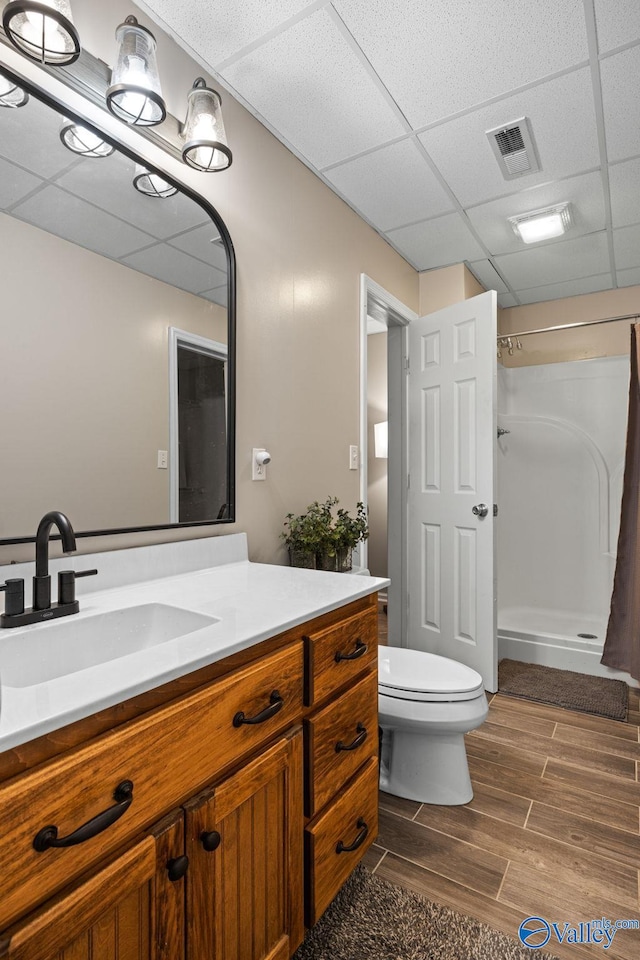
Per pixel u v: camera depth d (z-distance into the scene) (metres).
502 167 2.16
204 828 0.80
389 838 1.53
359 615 1.28
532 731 2.19
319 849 1.07
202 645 0.84
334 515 2.25
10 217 1.09
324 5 1.40
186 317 1.51
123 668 0.74
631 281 3.43
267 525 1.86
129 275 1.34
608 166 2.15
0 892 0.54
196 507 1.54
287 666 1.00
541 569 3.63
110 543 1.30
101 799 0.65
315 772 1.07
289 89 1.71
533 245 2.87
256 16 1.44
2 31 1.08
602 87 1.72
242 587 1.31
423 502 3.02
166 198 1.46
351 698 1.22
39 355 1.14
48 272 1.16
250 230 1.80
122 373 1.32
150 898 0.71
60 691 0.66
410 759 1.75
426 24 1.47
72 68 1.21
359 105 1.79
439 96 1.76
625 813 1.65
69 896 0.61
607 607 3.41
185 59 1.57
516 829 1.57
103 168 1.28
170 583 1.36
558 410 3.63
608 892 1.32
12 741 0.55
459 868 1.41
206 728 0.81
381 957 1.14
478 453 2.67
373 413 4.38
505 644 3.07
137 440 1.36
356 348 2.47
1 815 0.54
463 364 2.77
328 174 2.19
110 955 0.66
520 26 1.48
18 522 1.10
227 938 0.84
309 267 2.13
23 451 1.11
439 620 2.89
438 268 3.18
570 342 3.73
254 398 1.80
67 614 1.03
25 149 1.12
